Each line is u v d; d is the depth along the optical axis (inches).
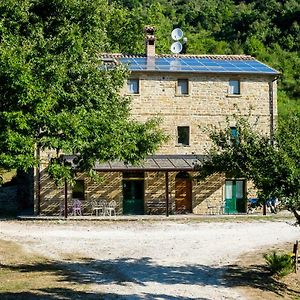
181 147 1385.3
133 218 1259.8
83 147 620.7
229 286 674.8
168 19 3914.9
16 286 630.5
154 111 1376.7
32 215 1314.0
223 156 700.0
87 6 828.6
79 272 723.4
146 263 792.3
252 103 1418.6
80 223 1203.9
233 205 1406.3
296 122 655.8
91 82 725.9
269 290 668.1
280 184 613.0
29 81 570.3
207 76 1403.8
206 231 1093.1
